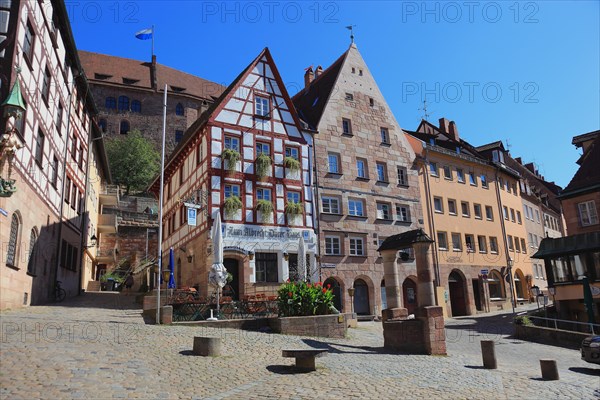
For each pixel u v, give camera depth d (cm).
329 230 2794
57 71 2253
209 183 2462
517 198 4416
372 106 3272
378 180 3123
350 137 3078
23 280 1819
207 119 2538
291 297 1756
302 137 2859
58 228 2380
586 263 2620
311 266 2647
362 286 2873
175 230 3028
